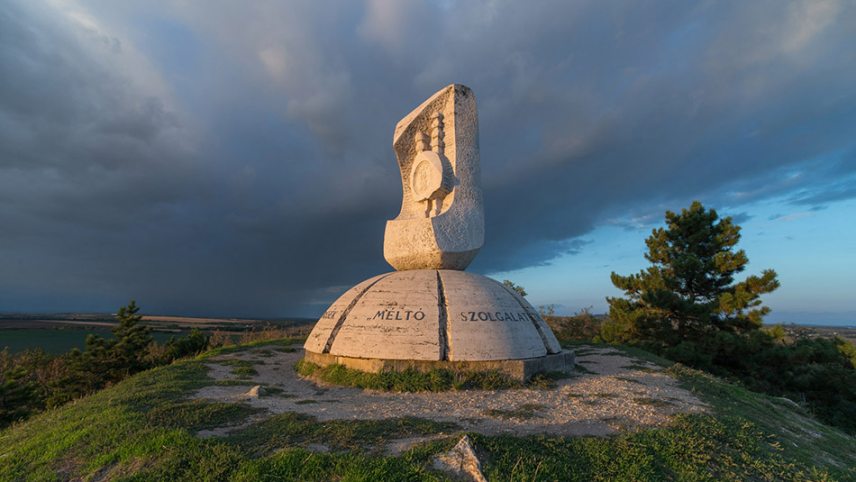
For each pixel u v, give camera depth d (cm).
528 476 538
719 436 709
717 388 1105
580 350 1706
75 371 2394
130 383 1091
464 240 1335
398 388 1004
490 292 1252
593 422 750
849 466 733
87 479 554
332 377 1115
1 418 1791
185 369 1275
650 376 1186
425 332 1105
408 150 1493
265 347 1872
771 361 2042
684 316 2184
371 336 1132
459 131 1403
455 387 998
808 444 805
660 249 2433
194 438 614
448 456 559
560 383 1078
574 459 594
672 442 657
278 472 530
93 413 793
